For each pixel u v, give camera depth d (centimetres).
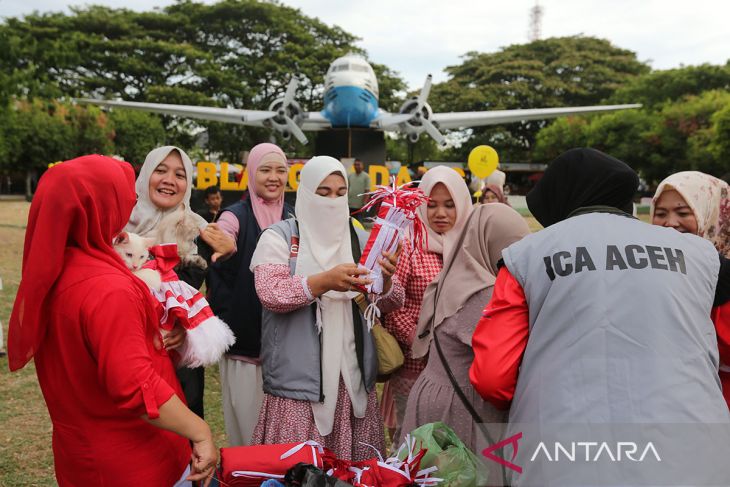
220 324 212
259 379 276
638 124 3744
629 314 143
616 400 138
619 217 164
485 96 4728
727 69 3978
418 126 1986
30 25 3925
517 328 161
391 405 304
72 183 155
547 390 146
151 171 264
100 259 162
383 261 224
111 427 162
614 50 5184
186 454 181
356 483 178
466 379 214
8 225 1596
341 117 1933
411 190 230
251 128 4019
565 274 152
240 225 301
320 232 240
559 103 4697
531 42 5097
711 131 3209
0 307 685
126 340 154
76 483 167
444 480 169
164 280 210
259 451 187
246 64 4131
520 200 2834
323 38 4559
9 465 331
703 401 139
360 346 241
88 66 3909
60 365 160
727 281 181
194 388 265
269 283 229
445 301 222
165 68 4047
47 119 3219
